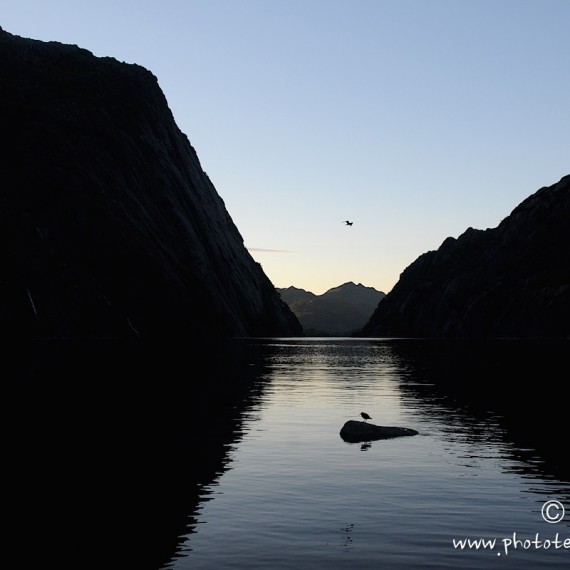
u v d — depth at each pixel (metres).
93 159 152.38
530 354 96.19
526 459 24.02
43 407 35.09
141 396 40.97
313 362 85.94
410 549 14.57
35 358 69.56
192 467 22.34
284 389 49.09
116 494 18.92
